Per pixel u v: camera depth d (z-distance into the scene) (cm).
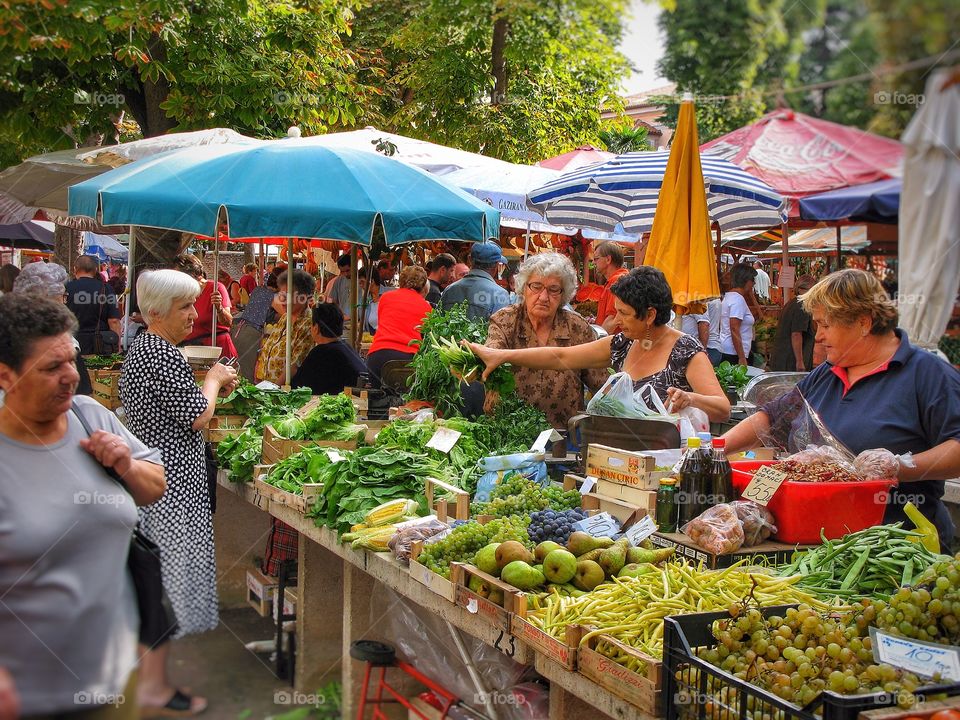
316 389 632
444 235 565
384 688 359
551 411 489
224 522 538
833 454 301
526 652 268
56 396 224
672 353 382
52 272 573
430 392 510
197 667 320
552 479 435
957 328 260
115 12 518
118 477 247
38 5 478
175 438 384
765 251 1291
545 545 291
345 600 375
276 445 472
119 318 917
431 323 526
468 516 368
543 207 820
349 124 1117
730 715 203
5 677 221
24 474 227
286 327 704
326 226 542
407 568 329
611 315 770
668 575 268
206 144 718
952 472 294
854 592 261
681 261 376
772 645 216
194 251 1655
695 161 355
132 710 243
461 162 816
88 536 233
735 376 659
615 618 254
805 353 694
